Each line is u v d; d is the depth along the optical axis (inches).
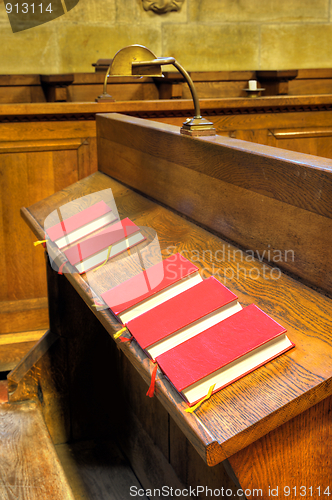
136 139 99.5
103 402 114.6
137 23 186.7
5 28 172.9
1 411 102.3
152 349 50.2
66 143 140.9
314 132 161.8
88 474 104.1
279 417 41.3
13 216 141.2
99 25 182.7
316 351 45.8
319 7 202.7
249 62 202.1
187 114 151.8
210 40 195.6
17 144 137.0
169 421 86.7
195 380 43.7
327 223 52.6
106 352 111.6
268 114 156.6
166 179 88.0
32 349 108.9
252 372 45.4
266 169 61.1
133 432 105.6
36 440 92.4
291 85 206.1
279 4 198.5
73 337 108.3
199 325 51.4
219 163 70.9
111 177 116.6
